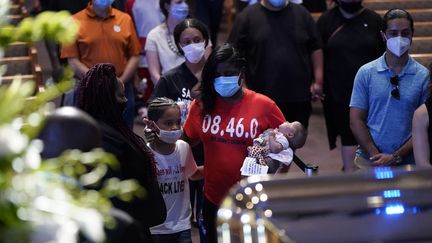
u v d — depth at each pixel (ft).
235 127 32.17
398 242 15.24
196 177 35.14
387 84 38.73
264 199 16.85
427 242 15.35
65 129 18.57
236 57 31.58
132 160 28.30
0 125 14.37
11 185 14.06
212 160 32.55
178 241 34.58
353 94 39.60
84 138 18.67
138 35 57.72
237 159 32.17
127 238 18.39
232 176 32.22
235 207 16.97
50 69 74.59
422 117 34.19
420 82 38.60
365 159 39.96
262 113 32.22
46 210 14.15
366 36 48.88
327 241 15.33
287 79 49.24
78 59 48.65
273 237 15.71
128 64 49.78
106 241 18.04
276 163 31.89
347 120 48.67
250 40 49.34
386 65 38.88
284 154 31.78
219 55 31.50
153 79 48.44
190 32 39.81
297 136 32.42
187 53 39.86
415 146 34.42
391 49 38.45
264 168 31.40
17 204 14.05
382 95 38.75
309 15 49.57
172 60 48.39
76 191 15.15
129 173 28.35
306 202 16.70
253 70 49.39
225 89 31.45
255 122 32.14
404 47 38.29
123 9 59.16
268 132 31.94
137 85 62.49
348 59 48.88
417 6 66.28
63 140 18.53
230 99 32.32
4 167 14.08
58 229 13.99
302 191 17.03
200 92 32.45
